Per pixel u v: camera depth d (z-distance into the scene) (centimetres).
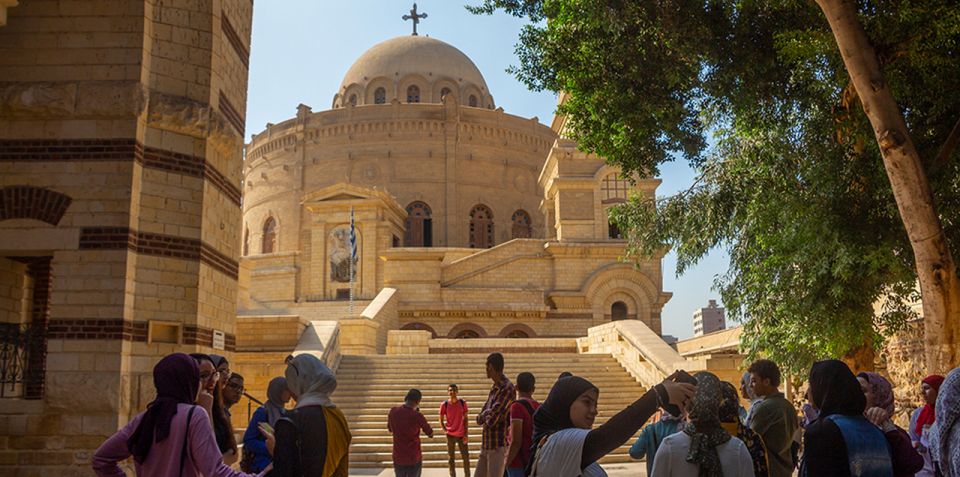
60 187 1183
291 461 496
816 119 1384
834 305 1354
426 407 2012
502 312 4122
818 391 492
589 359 2480
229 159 1395
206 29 1317
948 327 1018
